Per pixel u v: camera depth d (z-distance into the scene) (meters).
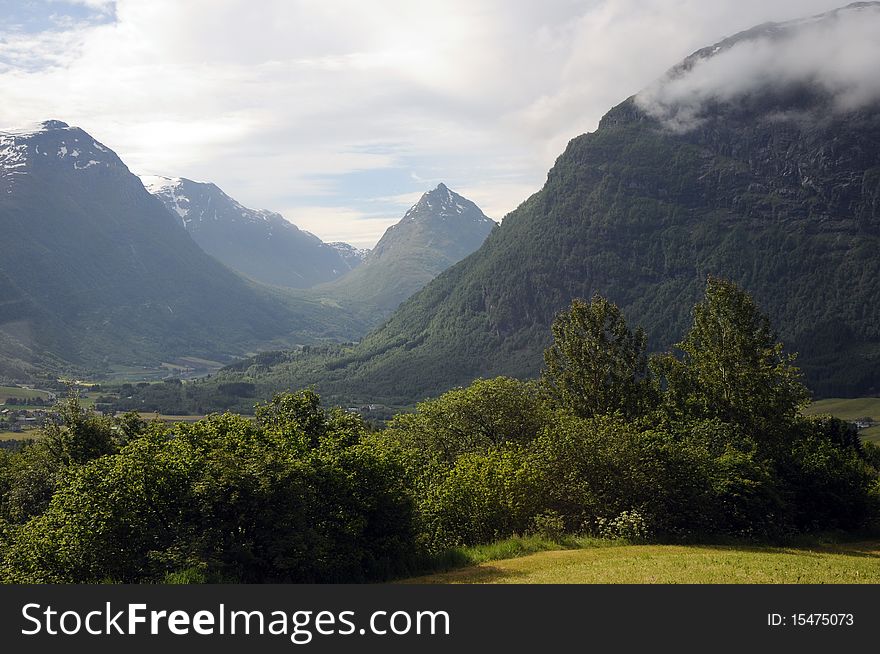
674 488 37.75
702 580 22.61
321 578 24.06
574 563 27.77
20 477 39.28
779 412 46.97
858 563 28.27
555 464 38.16
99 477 23.08
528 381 61.69
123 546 22.28
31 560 23.78
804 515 45.22
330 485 25.31
